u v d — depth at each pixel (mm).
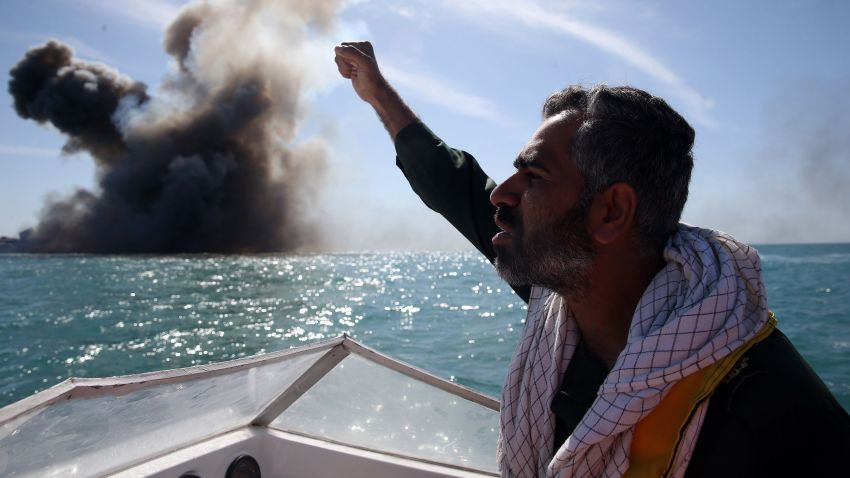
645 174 998
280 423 1978
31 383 8375
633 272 1063
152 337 11664
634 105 1013
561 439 1138
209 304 16703
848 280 22859
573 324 1161
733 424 887
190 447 1787
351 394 1956
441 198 1596
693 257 1004
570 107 1105
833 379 7668
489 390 7609
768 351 927
